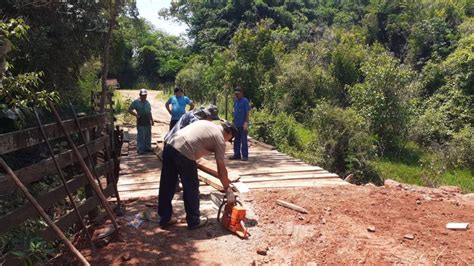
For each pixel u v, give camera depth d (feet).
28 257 10.69
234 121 29.76
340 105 77.15
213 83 85.97
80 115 15.67
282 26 157.17
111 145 22.26
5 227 10.17
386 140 58.23
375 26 128.67
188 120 15.80
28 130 11.44
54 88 38.96
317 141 50.67
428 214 16.90
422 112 68.74
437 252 13.33
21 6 31.76
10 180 10.32
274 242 14.03
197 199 14.89
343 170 49.24
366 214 16.80
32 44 33.88
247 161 29.55
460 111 66.44
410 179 49.32
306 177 23.95
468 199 19.54
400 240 14.24
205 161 22.62
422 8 118.62
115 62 67.97
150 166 27.84
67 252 13.21
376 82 58.29
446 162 55.11
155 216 16.43
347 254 13.16
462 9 113.80
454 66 72.54
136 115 32.40
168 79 189.06
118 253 13.07
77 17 40.55
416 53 97.04
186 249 13.39
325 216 16.48
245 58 81.05
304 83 77.41
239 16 162.50
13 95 16.05
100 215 15.97
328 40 100.78
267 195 19.35
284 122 56.03
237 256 12.97
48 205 12.37
